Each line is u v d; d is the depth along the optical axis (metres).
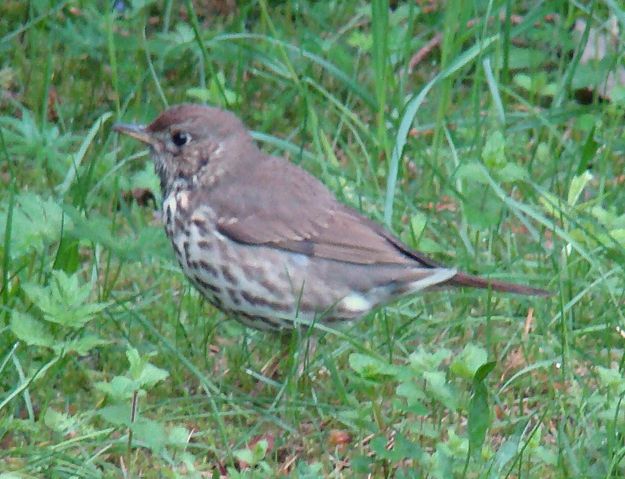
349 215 11.32
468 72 15.63
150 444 9.45
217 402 10.69
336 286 11.11
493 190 12.83
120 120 13.53
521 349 11.62
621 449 9.77
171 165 11.38
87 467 9.62
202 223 11.09
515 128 14.34
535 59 15.20
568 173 13.71
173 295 12.22
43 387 10.58
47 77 13.67
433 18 15.74
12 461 9.66
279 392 10.73
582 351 11.54
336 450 10.29
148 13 15.70
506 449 9.81
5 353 10.56
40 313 11.16
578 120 14.38
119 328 11.19
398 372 10.04
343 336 10.71
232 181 11.24
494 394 10.92
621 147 14.28
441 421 10.56
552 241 13.12
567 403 10.85
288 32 15.52
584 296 12.23
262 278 11.02
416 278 11.19
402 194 13.30
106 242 11.36
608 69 14.79
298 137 14.45
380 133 13.52
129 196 13.62
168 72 15.04
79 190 12.52
